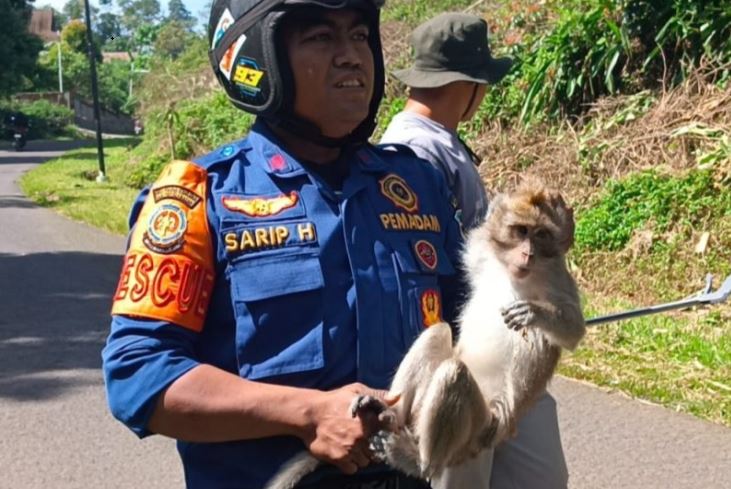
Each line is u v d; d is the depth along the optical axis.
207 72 24.25
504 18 14.76
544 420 3.68
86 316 9.58
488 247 2.82
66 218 16.81
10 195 21.38
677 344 7.52
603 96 12.48
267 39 2.48
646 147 11.04
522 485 3.63
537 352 2.73
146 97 26.66
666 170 10.52
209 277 2.38
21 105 56.59
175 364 2.29
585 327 2.92
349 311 2.42
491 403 2.71
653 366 7.12
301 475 2.34
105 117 68.69
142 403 2.28
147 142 25.47
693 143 10.73
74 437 6.41
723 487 5.45
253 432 2.27
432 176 2.80
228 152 2.52
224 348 2.39
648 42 12.44
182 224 2.38
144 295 2.34
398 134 4.01
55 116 56.97
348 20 2.54
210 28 2.68
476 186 3.99
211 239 2.39
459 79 4.11
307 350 2.37
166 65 27.05
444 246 2.80
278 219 2.43
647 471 5.65
